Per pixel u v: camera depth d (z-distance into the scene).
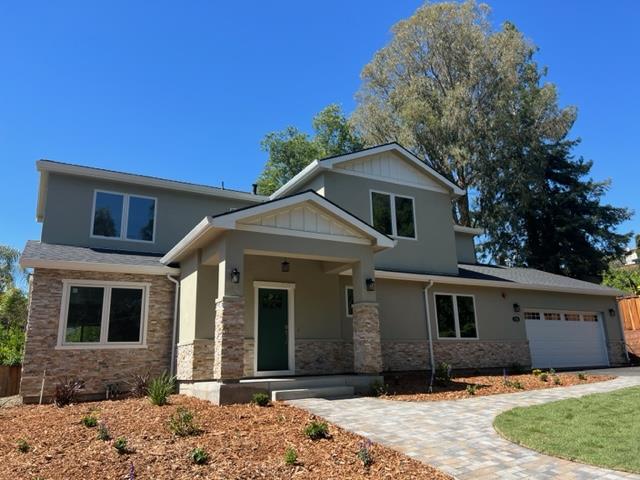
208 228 10.63
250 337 12.95
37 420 8.34
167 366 13.31
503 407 9.03
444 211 18.59
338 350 14.34
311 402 9.54
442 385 12.23
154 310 13.54
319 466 5.66
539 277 21.17
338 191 16.19
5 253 35.31
